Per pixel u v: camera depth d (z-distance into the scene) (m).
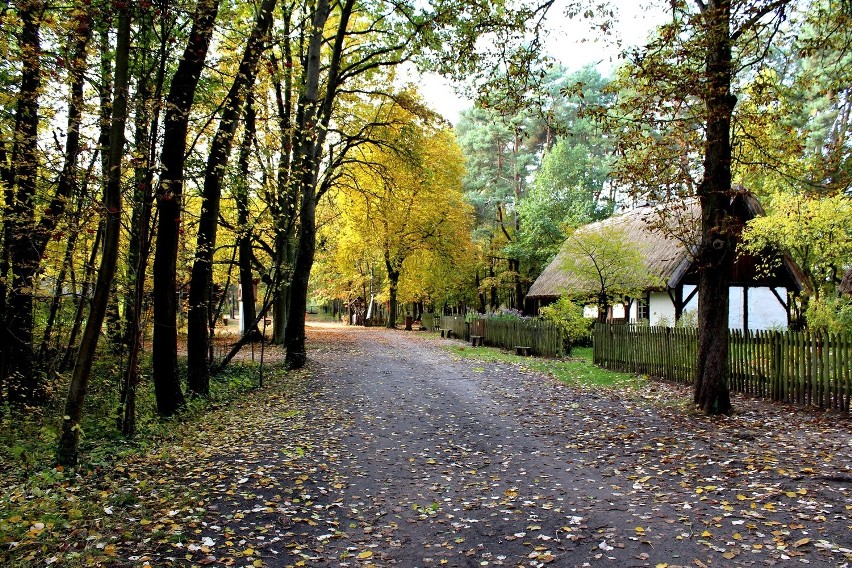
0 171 8.79
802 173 9.74
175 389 10.23
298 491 6.02
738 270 22.91
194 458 7.29
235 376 15.12
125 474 6.59
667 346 13.52
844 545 4.24
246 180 12.77
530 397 11.62
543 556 4.37
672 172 9.22
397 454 7.58
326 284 53.88
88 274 10.06
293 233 21.95
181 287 13.45
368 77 21.17
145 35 7.89
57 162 8.54
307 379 14.88
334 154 23.41
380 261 44.22
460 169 32.28
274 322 26.02
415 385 13.76
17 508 5.10
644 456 7.00
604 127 9.04
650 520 4.97
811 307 14.10
